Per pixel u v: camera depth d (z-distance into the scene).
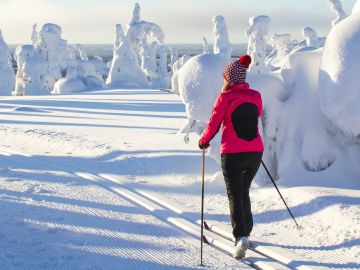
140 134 11.92
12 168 8.30
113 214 5.33
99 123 15.12
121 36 44.34
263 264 3.84
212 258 4.02
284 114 6.19
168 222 5.09
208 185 6.58
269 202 5.48
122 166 8.19
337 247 4.13
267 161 6.22
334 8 19.70
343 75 5.28
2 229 4.72
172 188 6.54
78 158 9.14
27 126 14.59
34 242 4.32
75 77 43.50
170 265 3.82
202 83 6.16
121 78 43.47
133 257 4.00
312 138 6.00
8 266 3.73
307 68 6.32
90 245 4.28
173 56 61.72
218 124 4.11
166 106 21.75
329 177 5.80
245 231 4.09
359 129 5.36
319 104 6.07
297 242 4.34
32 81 40.03
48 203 5.80
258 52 31.62
